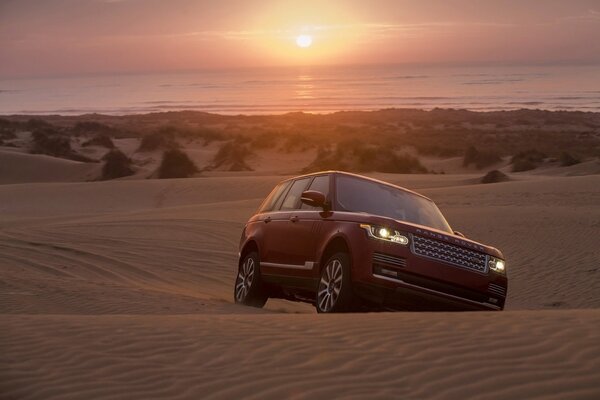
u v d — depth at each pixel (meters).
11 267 21.91
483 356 6.14
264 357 6.48
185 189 53.06
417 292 9.84
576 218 26.55
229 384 5.81
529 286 18.62
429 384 5.59
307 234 11.18
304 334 7.28
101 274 21.05
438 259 9.98
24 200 51.41
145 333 7.39
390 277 9.77
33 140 103.25
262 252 12.50
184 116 168.62
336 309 10.06
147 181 55.81
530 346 6.34
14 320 8.02
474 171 81.38
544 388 5.35
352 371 5.98
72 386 5.86
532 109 177.38
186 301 14.03
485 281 10.16
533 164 75.75
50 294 14.86
